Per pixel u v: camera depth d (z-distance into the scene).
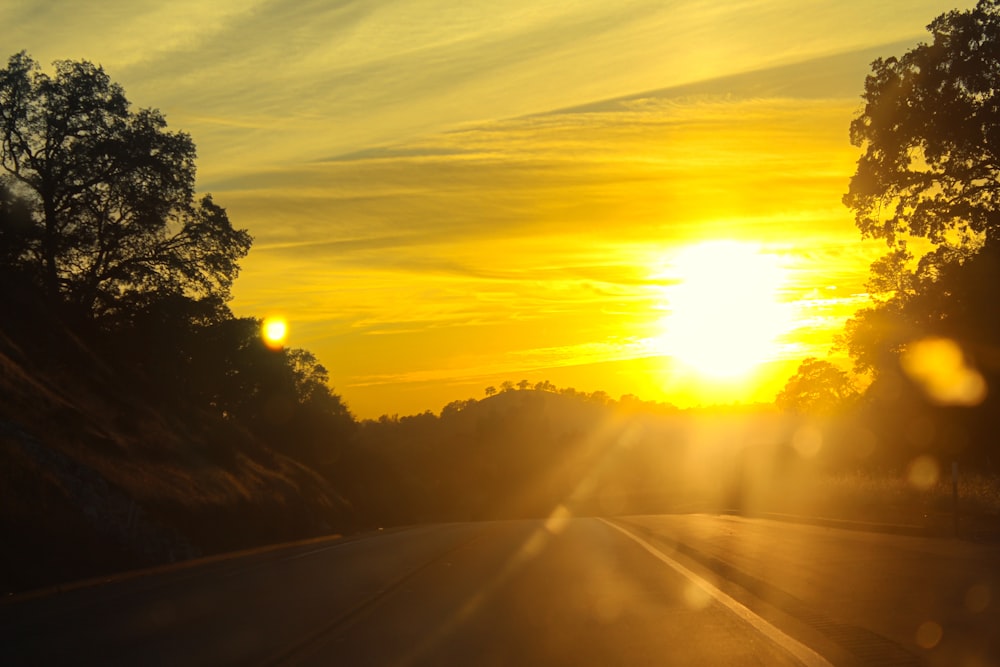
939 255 42.19
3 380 32.19
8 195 46.72
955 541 19.94
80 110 49.72
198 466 40.59
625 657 9.57
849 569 15.93
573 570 18.28
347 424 101.38
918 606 11.80
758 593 14.02
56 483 25.27
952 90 38.38
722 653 9.59
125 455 34.81
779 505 40.81
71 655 10.70
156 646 11.04
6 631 12.98
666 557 20.81
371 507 80.00
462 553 23.22
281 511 44.47
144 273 51.25
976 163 39.34
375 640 10.92
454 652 10.07
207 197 52.91
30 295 45.94
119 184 50.19
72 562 21.75
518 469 137.12
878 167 40.38
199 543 31.94
